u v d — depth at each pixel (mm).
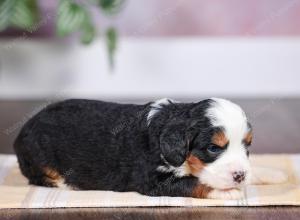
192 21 1580
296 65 1576
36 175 988
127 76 1596
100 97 1577
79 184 969
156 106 943
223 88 1600
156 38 1584
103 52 1581
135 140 938
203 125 899
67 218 900
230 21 1578
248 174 897
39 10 1440
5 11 1272
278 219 894
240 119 902
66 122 975
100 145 952
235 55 1583
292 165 1068
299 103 1505
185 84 1604
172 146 898
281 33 1579
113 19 1571
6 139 1262
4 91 1598
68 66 1590
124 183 948
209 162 899
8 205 924
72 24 1287
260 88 1593
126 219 894
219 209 915
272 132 1300
